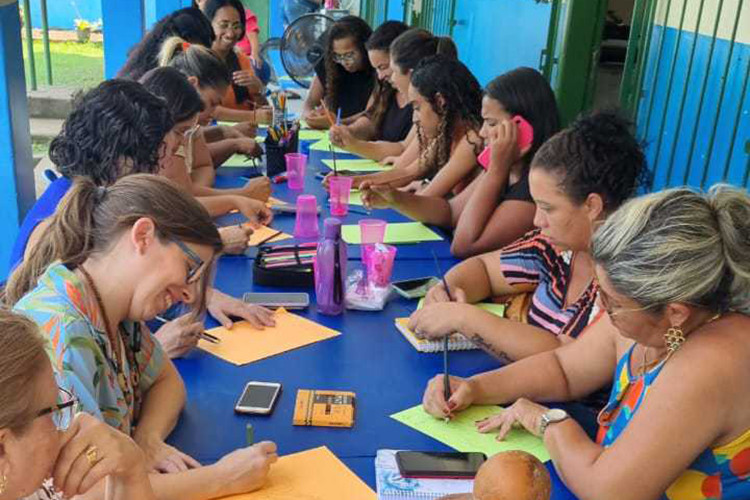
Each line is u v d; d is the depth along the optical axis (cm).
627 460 128
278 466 141
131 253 132
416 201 282
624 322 129
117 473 114
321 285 205
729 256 121
